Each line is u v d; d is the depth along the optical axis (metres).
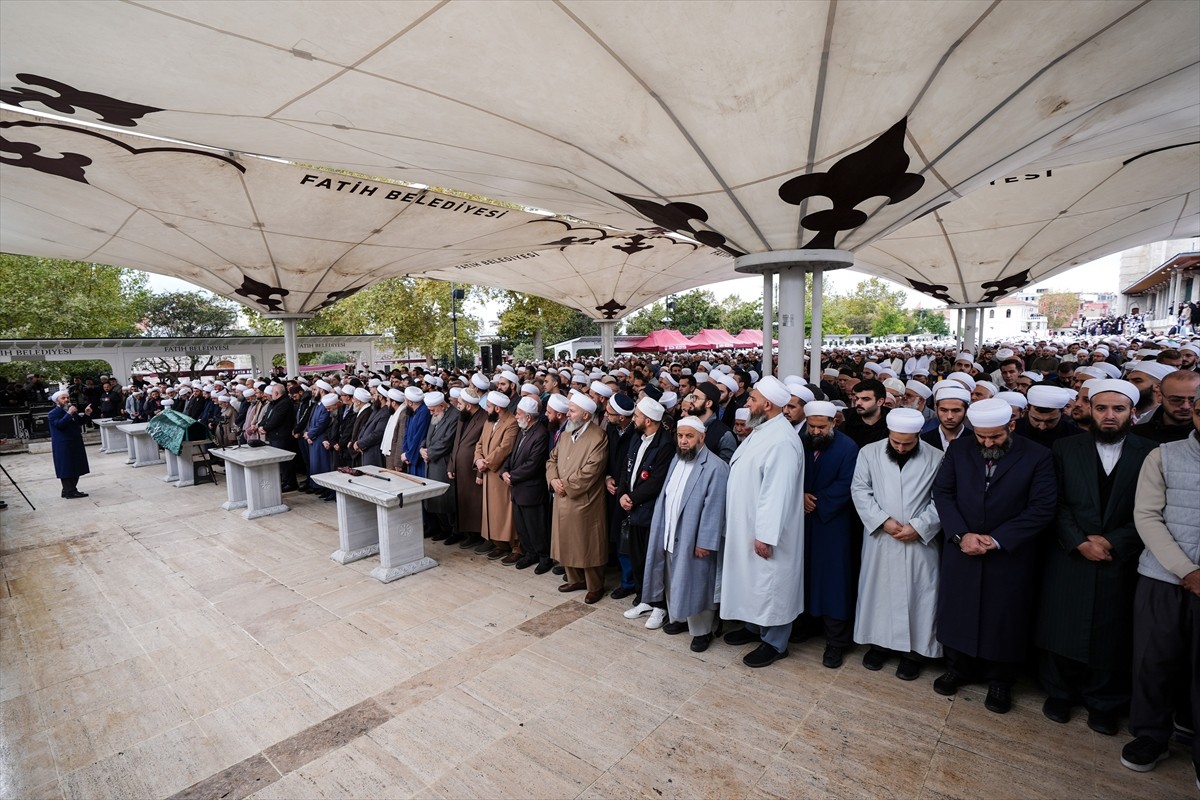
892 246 17.02
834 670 3.86
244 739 3.31
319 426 8.87
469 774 2.96
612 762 3.01
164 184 10.06
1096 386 3.07
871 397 4.36
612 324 28.94
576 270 23.28
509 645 4.28
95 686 3.91
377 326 32.09
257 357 24.94
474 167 7.52
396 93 5.47
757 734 3.20
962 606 3.29
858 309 72.12
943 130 5.58
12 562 6.41
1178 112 6.84
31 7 4.33
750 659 3.91
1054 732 3.15
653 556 4.21
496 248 16.56
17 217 11.05
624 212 8.50
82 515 8.37
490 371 22.83
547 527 5.67
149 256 14.06
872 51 4.60
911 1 4.11
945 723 3.25
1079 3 4.20
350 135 6.58
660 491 4.41
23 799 2.88
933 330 77.94
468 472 6.33
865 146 5.74
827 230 7.20
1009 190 13.22
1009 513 3.14
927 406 5.58
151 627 4.76
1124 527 2.89
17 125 7.82
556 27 4.43
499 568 5.87
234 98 5.73
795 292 8.02
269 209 11.56
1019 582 3.19
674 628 4.42
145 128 6.71
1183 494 2.64
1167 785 2.73
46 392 20.59
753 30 4.40
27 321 24.23
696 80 5.00
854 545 4.02
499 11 4.27
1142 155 11.39
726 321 52.81
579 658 4.07
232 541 6.96
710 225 7.54
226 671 4.05
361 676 3.93
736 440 4.84
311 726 3.41
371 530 6.40
